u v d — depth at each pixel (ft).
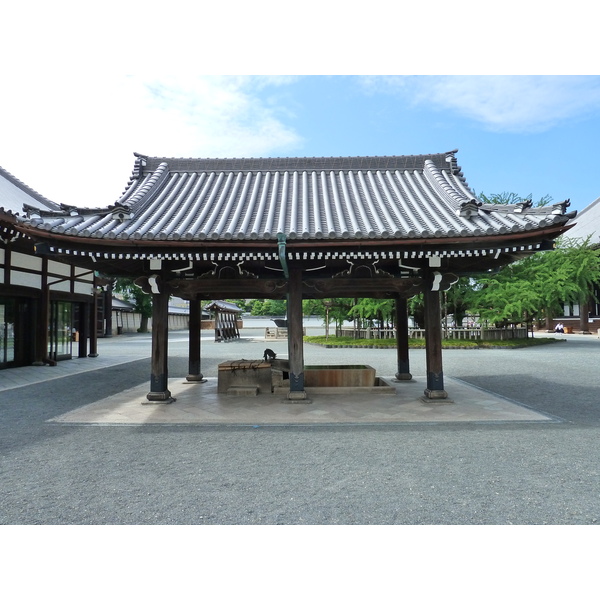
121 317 148.56
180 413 23.79
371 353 61.16
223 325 100.94
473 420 22.00
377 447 17.71
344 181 33.35
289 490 13.37
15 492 13.32
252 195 29.94
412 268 26.22
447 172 34.19
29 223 21.22
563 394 29.12
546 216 21.85
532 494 13.02
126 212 24.53
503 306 68.85
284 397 28.22
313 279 26.55
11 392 31.09
